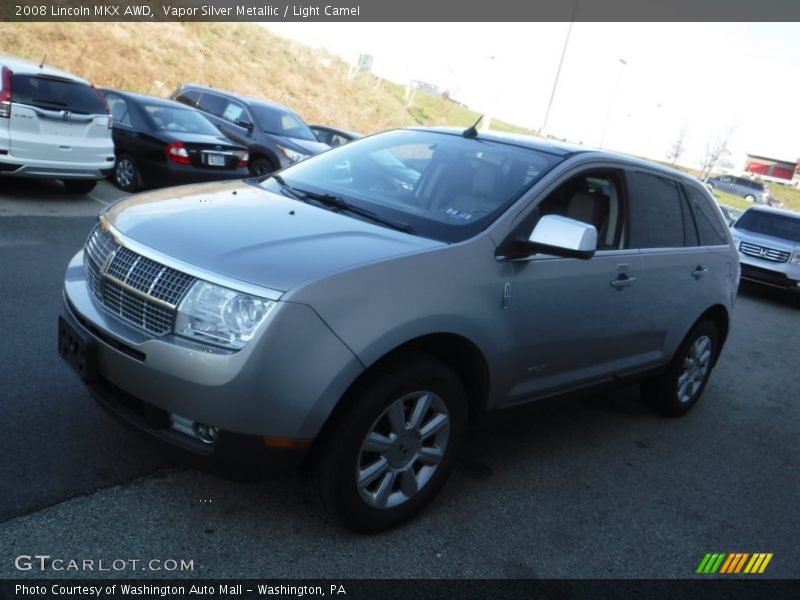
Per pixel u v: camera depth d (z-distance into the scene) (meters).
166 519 2.97
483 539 3.25
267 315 2.56
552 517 3.55
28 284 5.63
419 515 3.33
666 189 4.68
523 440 4.43
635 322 4.30
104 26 22.97
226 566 2.76
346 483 2.85
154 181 10.62
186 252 2.78
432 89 45.78
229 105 13.52
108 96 11.12
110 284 2.93
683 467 4.49
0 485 2.98
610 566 3.23
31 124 8.38
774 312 11.73
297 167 4.25
